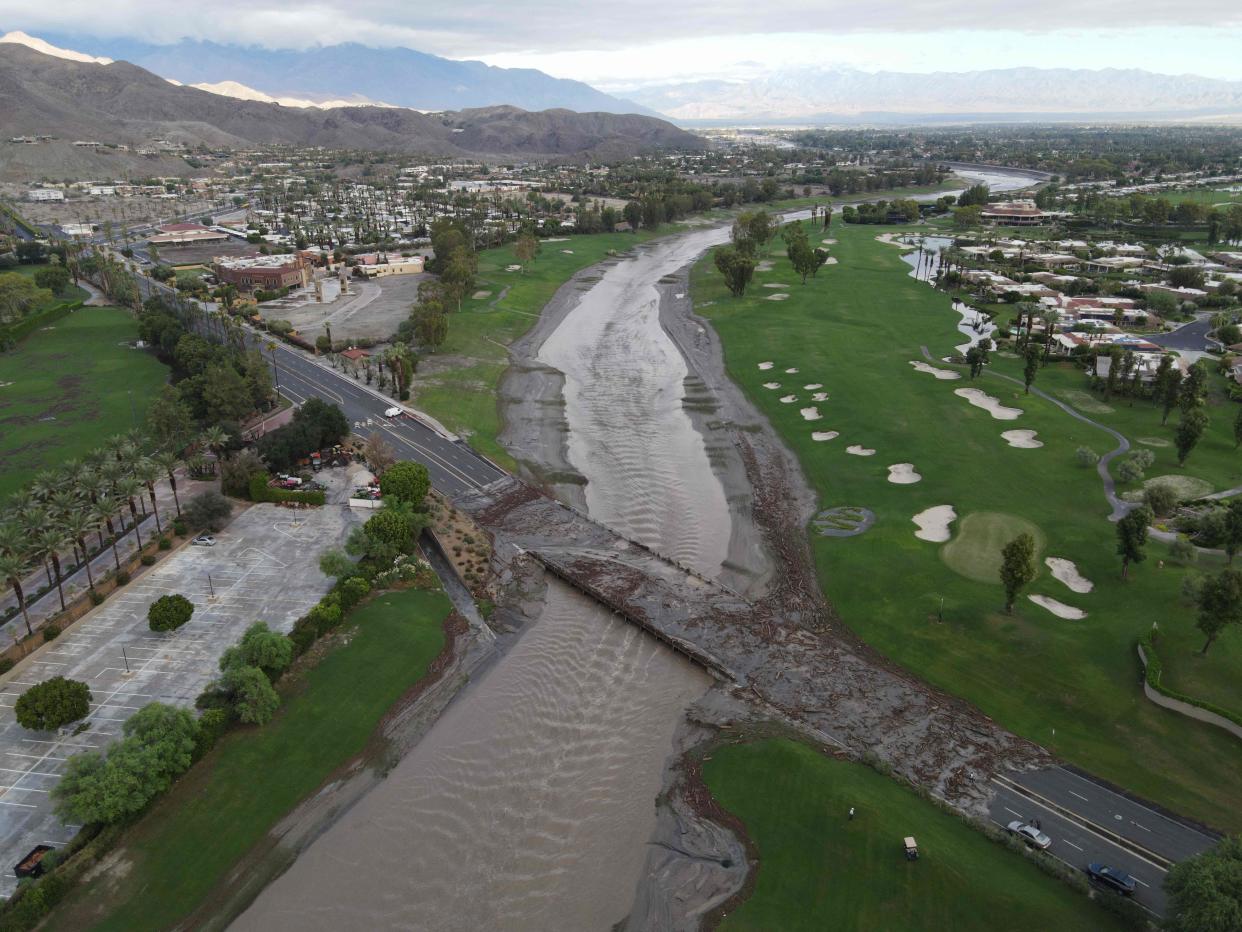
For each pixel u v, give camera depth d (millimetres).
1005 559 89250
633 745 77562
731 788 71500
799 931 57906
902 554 105062
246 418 150250
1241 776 69625
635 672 87688
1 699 79062
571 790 72438
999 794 69688
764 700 82312
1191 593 87125
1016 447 134750
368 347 197125
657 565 106938
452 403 161000
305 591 98312
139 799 65250
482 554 109312
